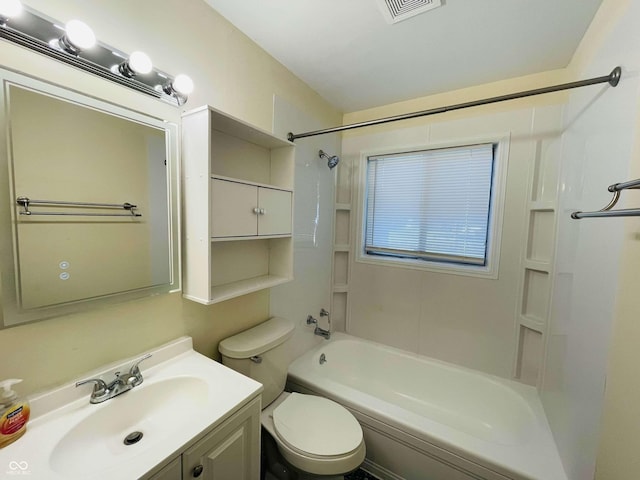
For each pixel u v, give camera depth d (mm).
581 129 1280
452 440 1262
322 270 2209
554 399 1361
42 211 782
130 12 934
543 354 1638
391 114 2158
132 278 997
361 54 1525
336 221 2377
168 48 1051
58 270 819
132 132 967
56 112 794
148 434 903
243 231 1203
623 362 778
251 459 978
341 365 2248
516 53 1481
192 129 1065
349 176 2375
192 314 1226
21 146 735
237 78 1351
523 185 1727
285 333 1495
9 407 712
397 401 2037
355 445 1224
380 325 2301
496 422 1731
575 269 1216
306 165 1927
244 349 1289
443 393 1952
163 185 1066
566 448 1127
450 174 2000
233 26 1314
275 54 1537
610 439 815
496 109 1781
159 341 1104
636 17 817
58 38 759
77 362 876
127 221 973
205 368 1074
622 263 804
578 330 1112
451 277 1995
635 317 738
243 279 1471
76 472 721
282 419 1357
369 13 1217
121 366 955
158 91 1006
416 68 1651
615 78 938
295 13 1230
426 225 2119
